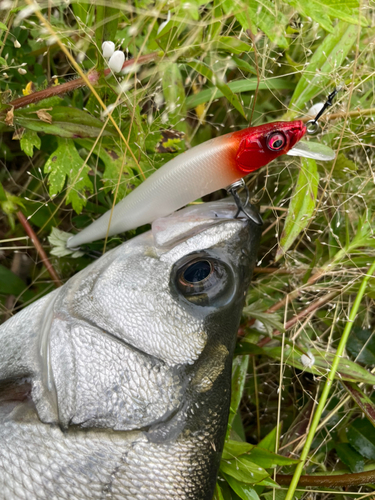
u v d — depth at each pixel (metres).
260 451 0.28
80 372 0.22
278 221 0.32
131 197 0.25
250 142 0.23
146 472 0.22
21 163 0.35
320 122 0.31
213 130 0.36
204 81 0.34
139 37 0.30
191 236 0.24
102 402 0.22
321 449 0.33
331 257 0.32
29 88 0.27
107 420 0.22
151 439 0.22
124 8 0.25
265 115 0.36
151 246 0.24
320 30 0.34
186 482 0.23
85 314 0.23
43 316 0.24
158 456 0.23
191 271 0.24
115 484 0.22
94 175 0.30
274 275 0.34
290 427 0.33
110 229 0.27
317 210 0.31
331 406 0.34
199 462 0.23
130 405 0.22
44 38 0.26
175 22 0.26
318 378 0.31
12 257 0.35
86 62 0.30
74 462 0.22
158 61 0.26
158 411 0.23
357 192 0.32
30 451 0.22
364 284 0.30
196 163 0.24
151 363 0.23
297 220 0.29
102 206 0.32
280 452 0.33
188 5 0.24
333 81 0.30
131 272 0.24
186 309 0.23
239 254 0.24
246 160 0.23
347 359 0.32
